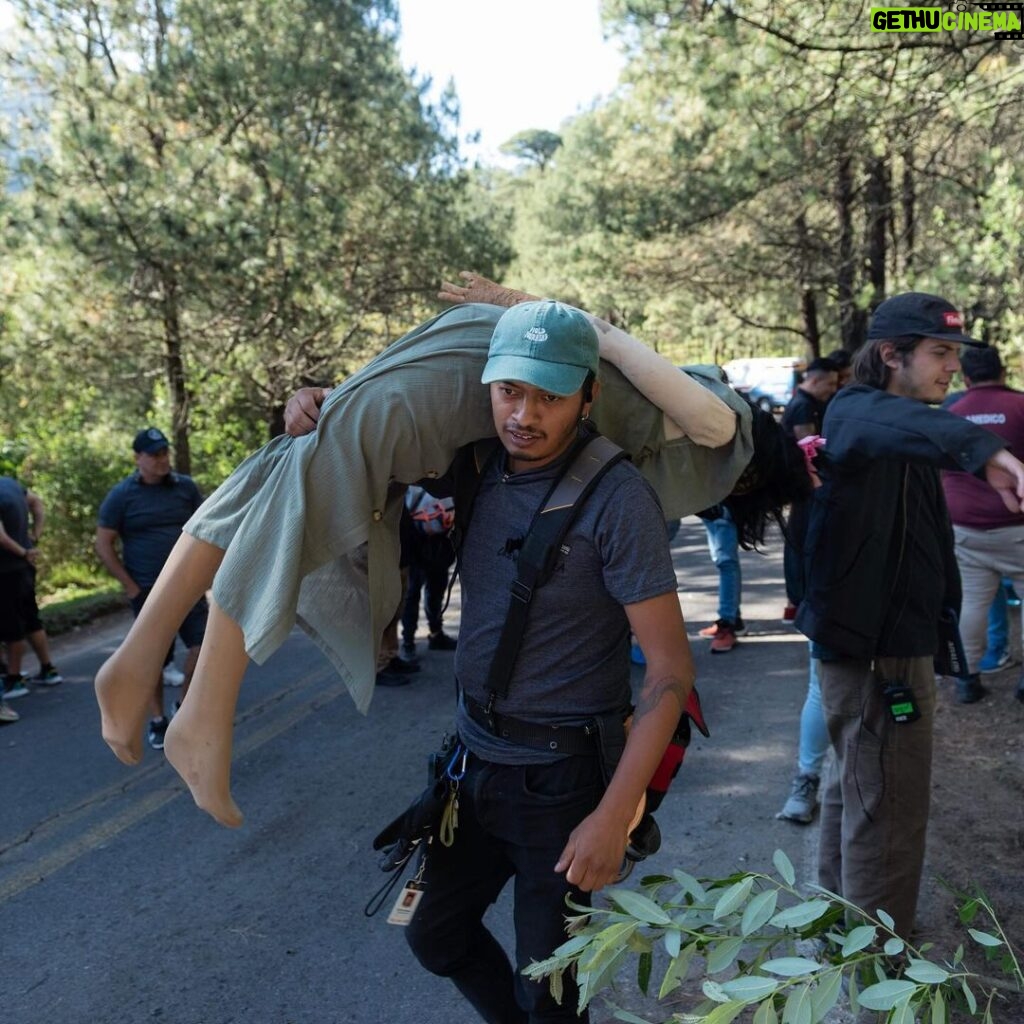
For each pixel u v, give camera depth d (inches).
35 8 465.4
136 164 452.8
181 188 460.8
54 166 454.3
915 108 289.7
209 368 540.7
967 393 218.5
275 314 516.1
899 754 116.9
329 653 88.7
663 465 91.5
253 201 480.4
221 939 144.5
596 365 80.4
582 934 66.5
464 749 90.1
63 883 163.3
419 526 148.2
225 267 457.4
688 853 163.9
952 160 415.5
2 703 253.1
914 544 115.6
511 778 86.0
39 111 474.3
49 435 513.3
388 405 80.0
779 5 271.1
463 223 652.1
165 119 486.3
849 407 110.7
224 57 485.1
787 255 605.6
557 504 81.5
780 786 188.1
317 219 502.0
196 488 247.4
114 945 144.0
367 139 585.0
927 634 116.3
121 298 478.0
